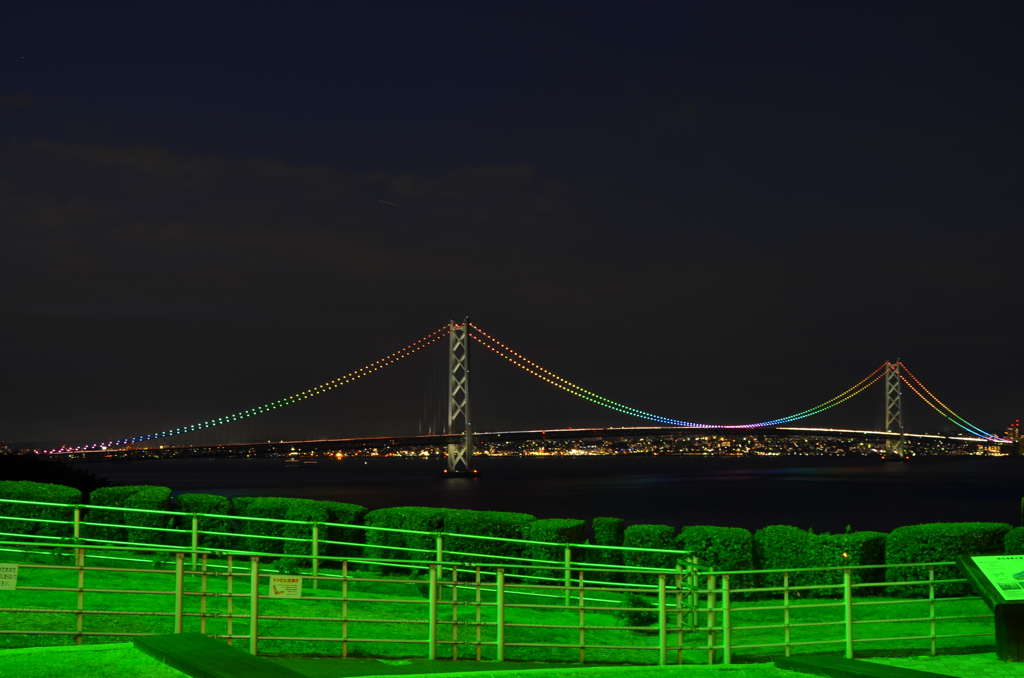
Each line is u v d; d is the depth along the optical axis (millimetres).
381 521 16344
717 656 11375
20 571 12758
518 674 9031
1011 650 10109
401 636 10977
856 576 15133
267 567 14938
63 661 8352
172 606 11297
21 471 32094
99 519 16578
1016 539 14305
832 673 8969
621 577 15742
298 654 10047
